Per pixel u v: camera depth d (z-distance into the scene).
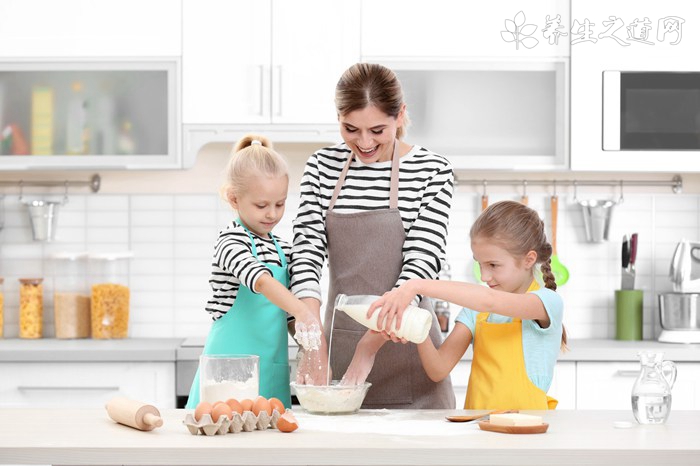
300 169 3.92
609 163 3.64
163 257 3.97
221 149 3.97
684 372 3.44
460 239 3.96
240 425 1.69
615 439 1.62
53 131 3.65
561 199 3.99
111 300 3.81
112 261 3.87
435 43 3.64
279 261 2.37
